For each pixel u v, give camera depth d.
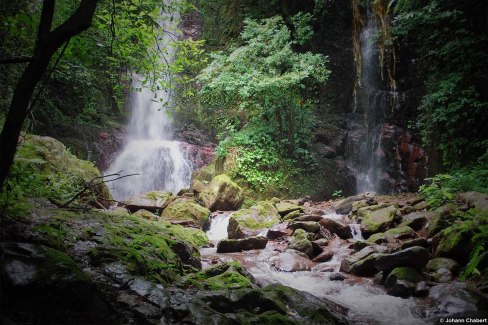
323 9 15.77
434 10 11.34
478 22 11.16
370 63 15.45
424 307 4.73
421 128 13.27
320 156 13.69
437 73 11.99
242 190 11.34
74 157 9.03
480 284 5.18
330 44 16.08
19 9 5.59
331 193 13.00
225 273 4.91
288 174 12.60
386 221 7.87
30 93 2.93
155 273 4.18
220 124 15.15
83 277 3.22
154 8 6.18
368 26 15.49
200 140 14.91
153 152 13.04
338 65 16.00
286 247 7.23
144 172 12.73
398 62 14.96
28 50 6.38
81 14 2.94
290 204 10.15
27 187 5.82
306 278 5.95
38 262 3.20
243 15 16.34
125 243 4.58
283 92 12.67
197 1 17.05
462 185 9.12
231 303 3.89
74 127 12.29
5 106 8.27
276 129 13.45
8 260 3.13
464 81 10.83
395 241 7.00
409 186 14.09
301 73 11.92
